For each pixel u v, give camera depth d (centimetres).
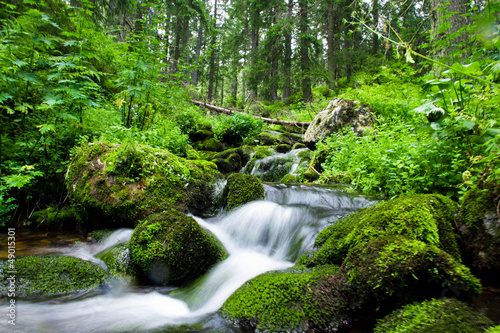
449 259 156
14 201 360
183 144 582
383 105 631
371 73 1220
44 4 490
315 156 555
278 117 1311
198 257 258
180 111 797
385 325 148
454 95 263
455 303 145
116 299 222
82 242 322
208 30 1600
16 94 337
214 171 452
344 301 170
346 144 495
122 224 340
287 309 171
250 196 378
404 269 156
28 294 210
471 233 197
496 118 243
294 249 271
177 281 246
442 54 443
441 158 280
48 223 356
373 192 362
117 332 175
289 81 1711
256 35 2028
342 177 454
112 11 787
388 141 399
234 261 274
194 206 381
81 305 208
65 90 348
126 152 354
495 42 167
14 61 307
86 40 388
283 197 390
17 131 368
